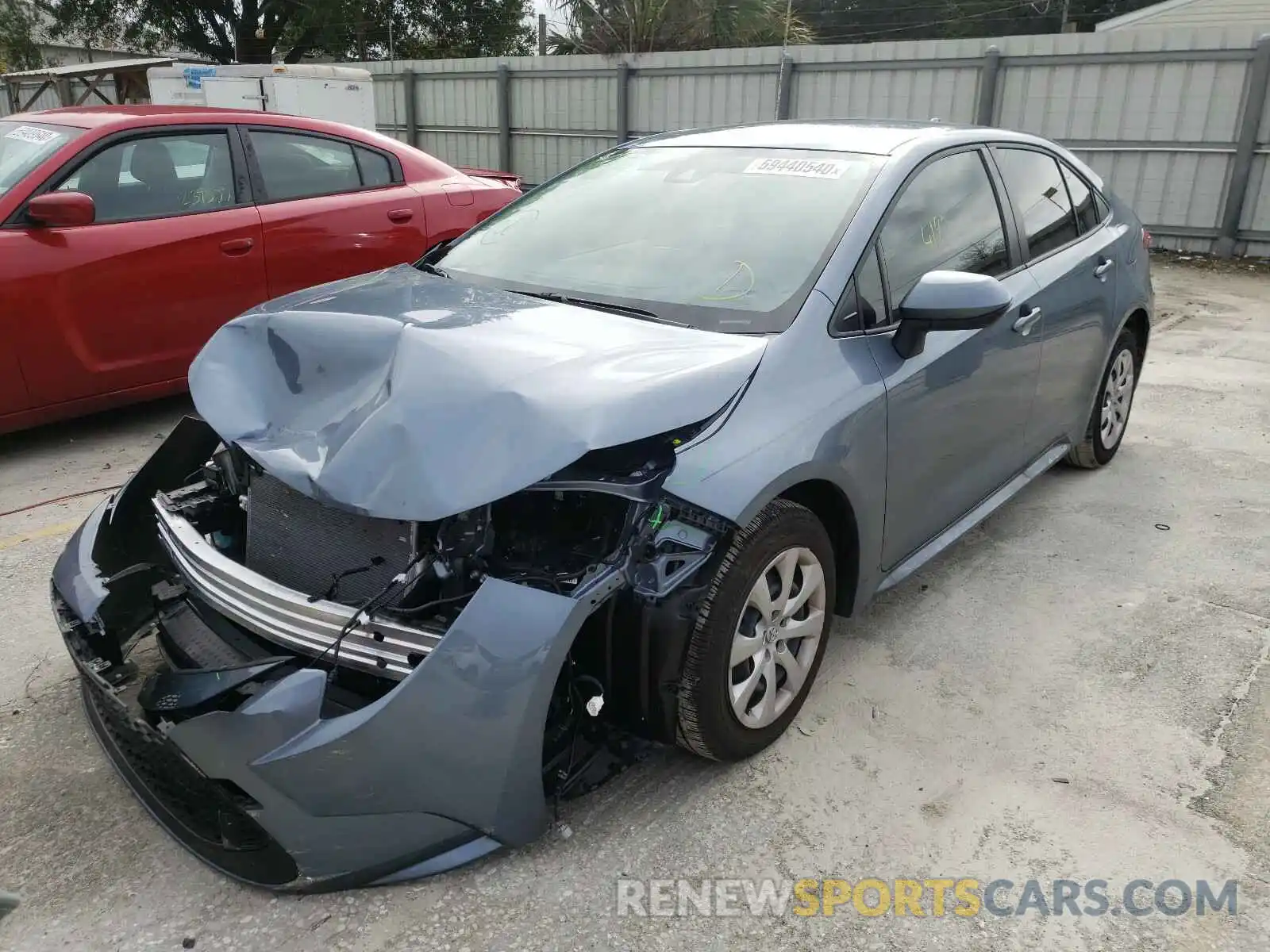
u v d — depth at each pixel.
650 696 2.26
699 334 2.57
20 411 4.61
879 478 2.78
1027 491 4.61
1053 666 3.14
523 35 29.66
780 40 18.06
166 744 2.02
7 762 2.60
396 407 2.10
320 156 5.63
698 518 2.23
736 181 3.26
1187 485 4.69
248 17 26.88
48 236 4.55
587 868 2.27
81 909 2.13
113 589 2.48
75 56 29.67
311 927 2.09
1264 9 16.28
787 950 2.07
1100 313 4.18
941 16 32.25
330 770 1.96
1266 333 7.97
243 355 2.49
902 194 3.07
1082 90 11.90
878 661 3.15
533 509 2.27
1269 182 11.12
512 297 2.80
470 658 1.98
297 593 2.17
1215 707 2.92
